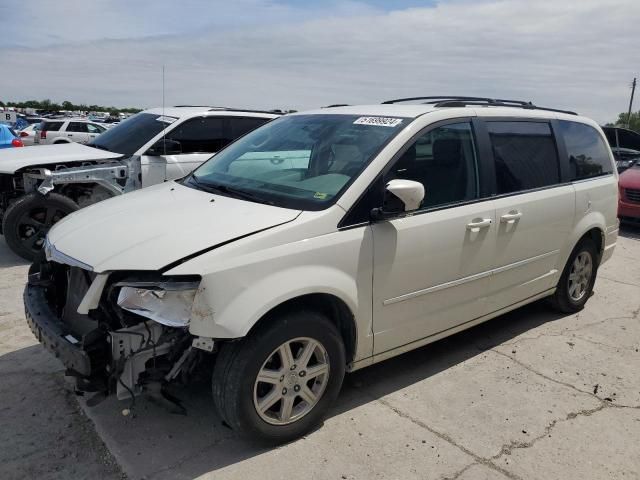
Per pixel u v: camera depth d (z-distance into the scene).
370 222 3.16
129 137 7.40
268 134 4.14
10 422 3.14
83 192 6.91
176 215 3.08
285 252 2.81
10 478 2.69
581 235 4.78
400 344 3.51
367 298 3.19
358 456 2.97
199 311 2.57
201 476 2.76
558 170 4.59
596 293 5.95
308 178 3.38
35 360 3.87
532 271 4.41
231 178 3.70
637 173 10.03
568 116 4.93
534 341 4.56
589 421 3.40
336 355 3.09
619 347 4.51
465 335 4.64
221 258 2.65
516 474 2.88
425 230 3.40
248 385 2.76
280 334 2.81
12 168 6.45
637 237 9.47
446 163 3.64
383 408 3.45
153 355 2.73
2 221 6.55
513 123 4.24
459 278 3.72
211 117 7.62
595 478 2.88
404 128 3.46
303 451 2.99
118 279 2.70
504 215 3.92
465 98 4.43
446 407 3.49
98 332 2.67
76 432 3.08
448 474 2.86
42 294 3.21
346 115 3.89
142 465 2.83
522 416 3.43
